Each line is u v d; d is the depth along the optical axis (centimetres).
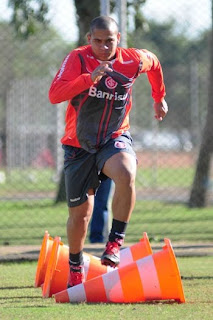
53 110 7488
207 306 1680
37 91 7438
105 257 1742
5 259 2594
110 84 1736
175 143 7375
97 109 1750
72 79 1688
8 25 4803
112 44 1714
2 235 3594
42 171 7706
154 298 1725
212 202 5362
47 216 4547
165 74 7312
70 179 1803
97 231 2902
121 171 1722
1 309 1655
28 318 1541
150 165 7544
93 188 1812
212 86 5050
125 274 1727
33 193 6400
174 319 1526
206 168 5153
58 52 6462
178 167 7881
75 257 1825
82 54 1728
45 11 4247
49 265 1861
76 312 1603
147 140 7150
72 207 1814
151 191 6525
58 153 6375
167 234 3578
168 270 1714
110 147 1764
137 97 6994
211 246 2983
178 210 5003
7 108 7469
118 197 1739
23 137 7594
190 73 7056
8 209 5025
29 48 6100
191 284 2045
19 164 7619
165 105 1961
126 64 1756
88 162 1783
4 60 6500
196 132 6875
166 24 6838
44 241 2038
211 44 5038
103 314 1580
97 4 4181
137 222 4234
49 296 1861
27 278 2219
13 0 4297
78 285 1750
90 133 1762
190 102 7156
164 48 7412
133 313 1591
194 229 3812
